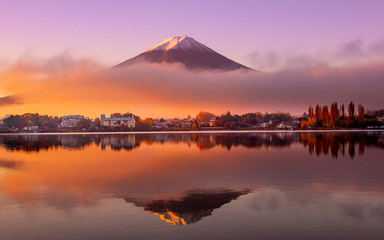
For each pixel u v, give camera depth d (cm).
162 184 2453
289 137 9869
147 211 1712
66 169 3297
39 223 1523
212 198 1992
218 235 1370
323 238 1332
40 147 6650
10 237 1357
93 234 1386
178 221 1548
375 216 1594
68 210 1733
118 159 4244
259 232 1399
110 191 2209
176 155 4738
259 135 12106
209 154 4856
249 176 2795
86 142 8438
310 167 3306
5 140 10181
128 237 1355
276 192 2138
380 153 4659
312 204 1822
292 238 1333
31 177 2808
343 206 1772
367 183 2416
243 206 1798
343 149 5375
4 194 2111
